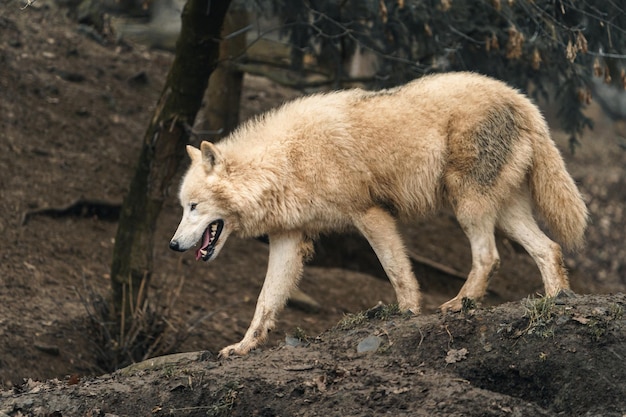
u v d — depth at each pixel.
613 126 53.00
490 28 21.75
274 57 28.94
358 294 27.23
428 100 15.41
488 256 15.05
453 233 32.78
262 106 35.94
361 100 15.70
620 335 12.05
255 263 27.59
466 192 15.09
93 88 32.94
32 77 31.75
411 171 15.34
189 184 15.41
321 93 16.78
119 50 36.88
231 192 15.23
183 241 15.21
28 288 21.72
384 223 15.45
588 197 43.53
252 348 15.10
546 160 15.40
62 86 32.12
